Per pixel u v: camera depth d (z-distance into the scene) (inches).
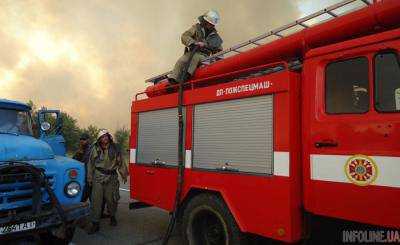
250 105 165.6
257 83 162.6
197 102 195.8
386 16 134.2
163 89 232.5
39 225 158.9
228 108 176.9
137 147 245.6
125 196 396.8
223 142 177.0
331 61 142.6
